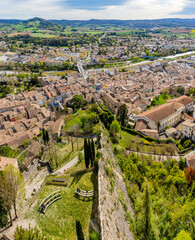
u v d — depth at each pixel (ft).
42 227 175.11
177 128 489.26
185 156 366.84
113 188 236.43
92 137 365.81
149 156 347.36
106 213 191.31
